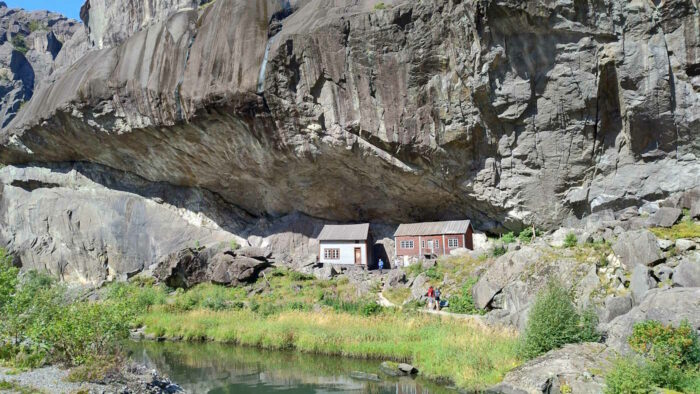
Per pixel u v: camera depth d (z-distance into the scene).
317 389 16.41
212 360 20.92
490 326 20.34
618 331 15.58
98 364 14.98
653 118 24.05
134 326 27.19
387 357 19.66
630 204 25.22
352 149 29.56
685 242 19.70
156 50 34.12
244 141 32.69
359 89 28.44
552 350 15.62
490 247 28.20
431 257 31.31
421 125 27.89
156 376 16.58
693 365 13.04
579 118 25.62
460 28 25.44
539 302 16.94
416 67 27.14
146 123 34.56
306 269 34.12
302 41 28.64
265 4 31.06
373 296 27.78
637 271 18.05
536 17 23.92
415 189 31.48
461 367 16.70
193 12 34.00
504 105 26.19
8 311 17.84
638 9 23.39
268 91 29.39
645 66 23.66
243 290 31.88
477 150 28.05
